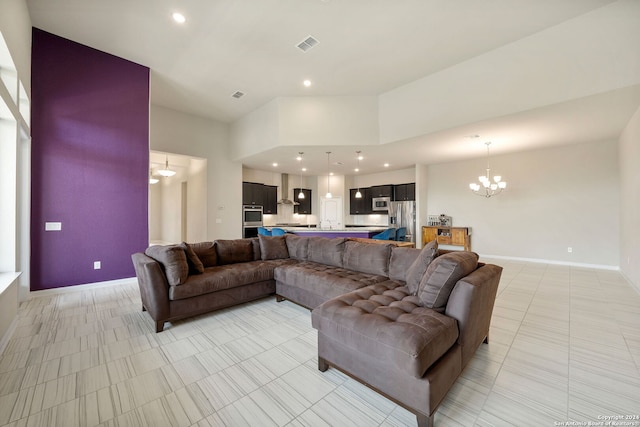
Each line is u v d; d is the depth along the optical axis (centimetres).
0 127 279
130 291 380
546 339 241
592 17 314
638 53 294
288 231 646
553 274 489
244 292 322
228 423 147
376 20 327
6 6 239
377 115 535
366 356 165
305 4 304
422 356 136
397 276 280
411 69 439
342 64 424
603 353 217
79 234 382
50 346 229
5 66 266
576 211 575
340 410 157
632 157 411
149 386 178
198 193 698
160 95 536
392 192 874
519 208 645
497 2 298
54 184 363
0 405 159
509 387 176
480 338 205
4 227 281
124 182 418
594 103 347
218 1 303
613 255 536
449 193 755
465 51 390
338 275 299
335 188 948
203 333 256
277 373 193
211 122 669
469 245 717
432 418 139
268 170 861
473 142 537
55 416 151
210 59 415
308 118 540
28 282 340
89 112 388
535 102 357
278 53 397
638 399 163
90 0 301
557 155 595
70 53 373
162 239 1039
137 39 371
